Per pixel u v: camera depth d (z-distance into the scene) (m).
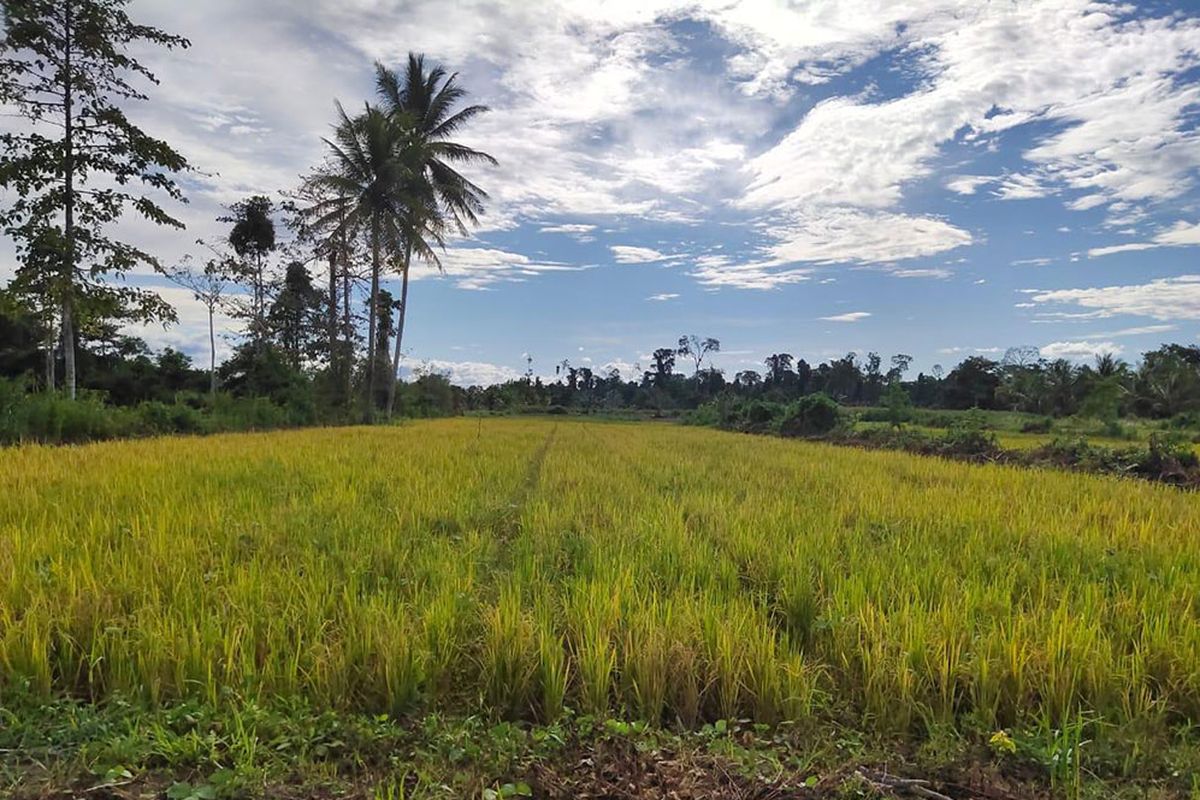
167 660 3.47
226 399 26.31
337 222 32.56
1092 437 27.28
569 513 7.52
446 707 3.43
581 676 3.55
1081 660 3.52
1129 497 9.52
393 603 4.27
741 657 3.56
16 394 16.91
